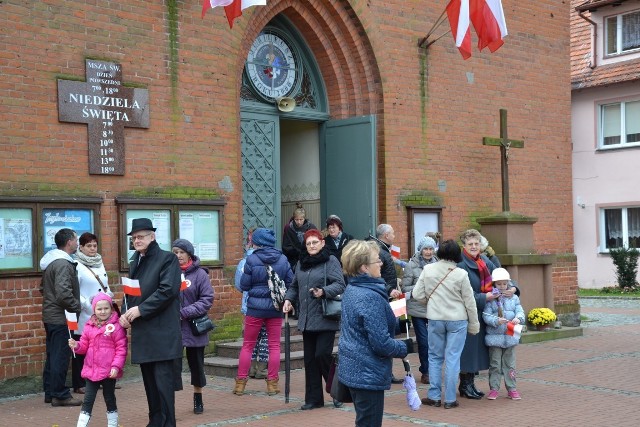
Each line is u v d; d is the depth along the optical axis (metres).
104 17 11.02
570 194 17.53
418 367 11.73
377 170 14.27
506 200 15.27
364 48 14.26
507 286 9.53
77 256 9.70
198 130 12.00
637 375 11.06
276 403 9.38
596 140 29.12
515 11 16.58
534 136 16.81
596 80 28.45
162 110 11.59
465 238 9.66
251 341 9.85
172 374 7.54
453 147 15.35
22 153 10.21
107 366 7.50
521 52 16.66
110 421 7.63
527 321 14.85
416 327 10.60
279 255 9.79
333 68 14.43
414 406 6.36
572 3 30.58
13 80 10.16
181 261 8.99
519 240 14.90
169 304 7.52
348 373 5.77
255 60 13.71
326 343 8.88
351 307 5.80
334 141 14.55
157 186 11.51
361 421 5.79
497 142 15.20
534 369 11.61
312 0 13.76
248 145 13.47
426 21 14.98
